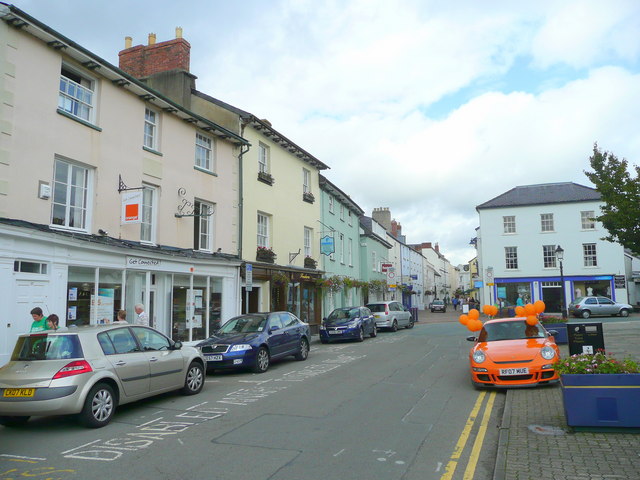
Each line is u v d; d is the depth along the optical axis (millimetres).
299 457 5516
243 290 19188
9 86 10523
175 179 15891
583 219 39031
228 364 11836
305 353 14898
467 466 5191
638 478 4523
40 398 6609
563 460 5062
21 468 5320
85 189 12648
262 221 21219
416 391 9414
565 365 6344
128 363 7773
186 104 19375
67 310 11602
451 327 28266
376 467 5172
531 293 39562
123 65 20203
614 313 32125
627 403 5906
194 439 6309
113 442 6270
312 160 25531
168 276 15344
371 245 39500
